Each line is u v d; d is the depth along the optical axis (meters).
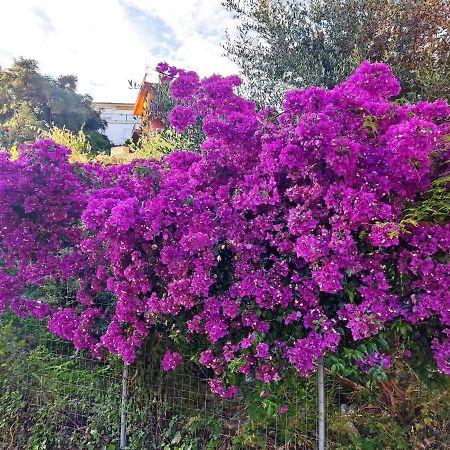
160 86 5.39
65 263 2.56
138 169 2.35
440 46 4.92
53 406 2.69
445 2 4.83
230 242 1.96
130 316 2.18
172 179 2.22
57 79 25.45
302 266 1.86
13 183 2.55
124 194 2.33
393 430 2.01
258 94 4.84
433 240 1.65
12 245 2.61
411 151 1.65
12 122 12.05
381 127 1.95
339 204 1.71
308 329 1.84
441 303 1.61
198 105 2.57
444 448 1.97
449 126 1.85
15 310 2.69
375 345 1.71
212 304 1.94
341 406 2.13
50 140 2.66
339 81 4.54
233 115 2.21
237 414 2.20
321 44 4.90
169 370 2.30
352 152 1.71
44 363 2.83
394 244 1.68
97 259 2.47
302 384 1.97
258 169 2.00
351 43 4.80
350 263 1.68
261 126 2.12
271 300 1.83
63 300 2.94
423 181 1.76
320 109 1.97
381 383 2.06
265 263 1.94
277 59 4.92
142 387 2.40
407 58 4.78
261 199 1.88
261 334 1.83
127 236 2.13
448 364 1.62
